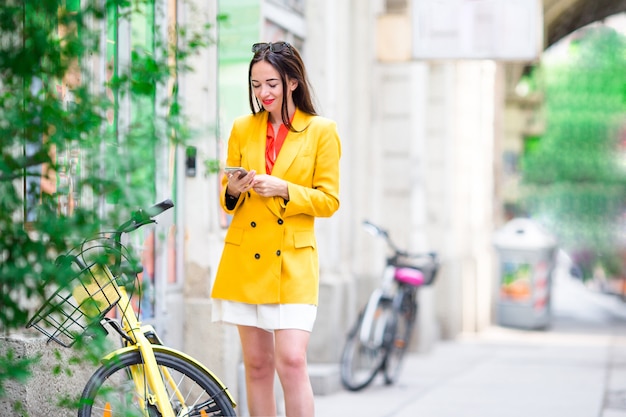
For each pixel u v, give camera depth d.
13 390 5.11
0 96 4.08
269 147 5.43
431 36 11.79
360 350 10.34
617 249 50.25
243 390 8.02
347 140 11.34
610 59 46.66
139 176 4.25
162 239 4.66
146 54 4.45
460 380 11.13
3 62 4.05
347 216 11.36
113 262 4.61
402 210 13.52
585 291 39.69
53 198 4.16
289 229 5.31
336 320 10.69
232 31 8.66
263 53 5.32
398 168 13.54
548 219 50.53
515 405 9.25
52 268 4.09
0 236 4.09
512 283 19.23
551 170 47.97
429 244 15.98
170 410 4.71
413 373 11.78
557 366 12.62
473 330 17.69
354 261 12.37
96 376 4.70
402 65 13.51
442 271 15.97
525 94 32.34
